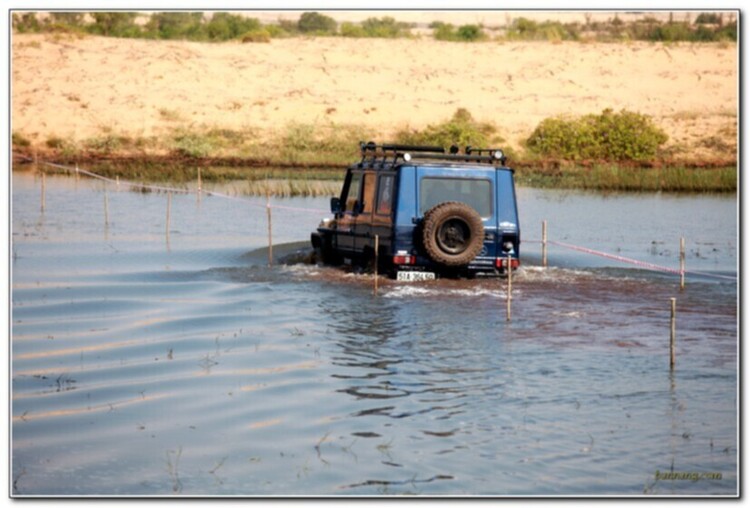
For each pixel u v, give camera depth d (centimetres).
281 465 1767
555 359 2392
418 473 1728
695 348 2497
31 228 4634
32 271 3550
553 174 7538
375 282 3116
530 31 13362
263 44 11225
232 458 1803
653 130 8612
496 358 2398
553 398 2108
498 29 13900
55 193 6050
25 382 2255
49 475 1739
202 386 2208
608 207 5750
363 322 2761
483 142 8625
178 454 1825
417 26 14600
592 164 8300
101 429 1956
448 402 2081
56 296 3131
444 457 1794
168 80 9812
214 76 10050
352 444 1856
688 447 1838
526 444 1852
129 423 1988
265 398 2122
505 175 3281
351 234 3519
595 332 2648
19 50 10019
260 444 1866
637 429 1930
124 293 3173
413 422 1970
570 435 1898
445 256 3166
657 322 2766
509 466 1750
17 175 7038
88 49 10312
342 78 10312
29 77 9500
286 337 2612
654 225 4984
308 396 2128
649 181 6931
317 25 13438
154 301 3062
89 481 1714
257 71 10306
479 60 11188
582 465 1759
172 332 2683
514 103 9906
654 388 2173
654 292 3183
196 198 5916
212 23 12569
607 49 11544
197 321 2798
